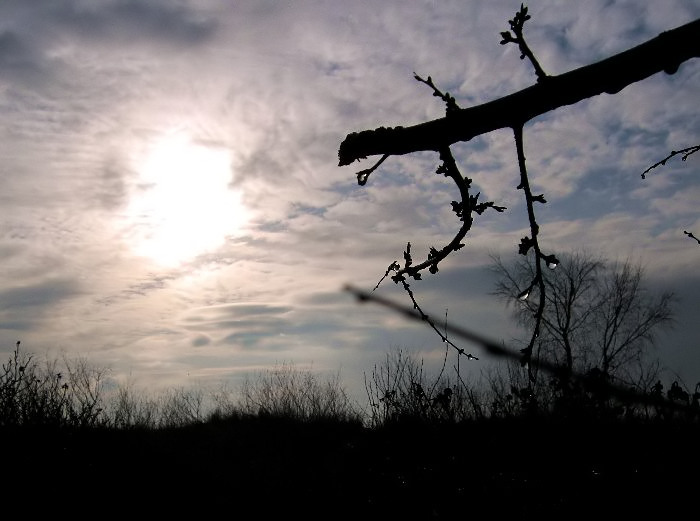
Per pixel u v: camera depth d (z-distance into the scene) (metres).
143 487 8.00
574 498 5.45
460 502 5.92
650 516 5.07
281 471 8.68
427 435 7.27
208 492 8.01
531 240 1.69
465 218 1.86
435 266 1.89
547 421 5.96
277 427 11.68
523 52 1.50
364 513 6.37
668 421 5.33
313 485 7.61
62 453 8.39
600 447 5.68
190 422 12.73
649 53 1.35
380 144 1.63
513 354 1.12
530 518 5.40
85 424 9.55
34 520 6.79
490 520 5.62
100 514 7.12
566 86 1.44
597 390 1.30
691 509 5.05
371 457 7.66
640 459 5.44
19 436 8.42
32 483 7.44
